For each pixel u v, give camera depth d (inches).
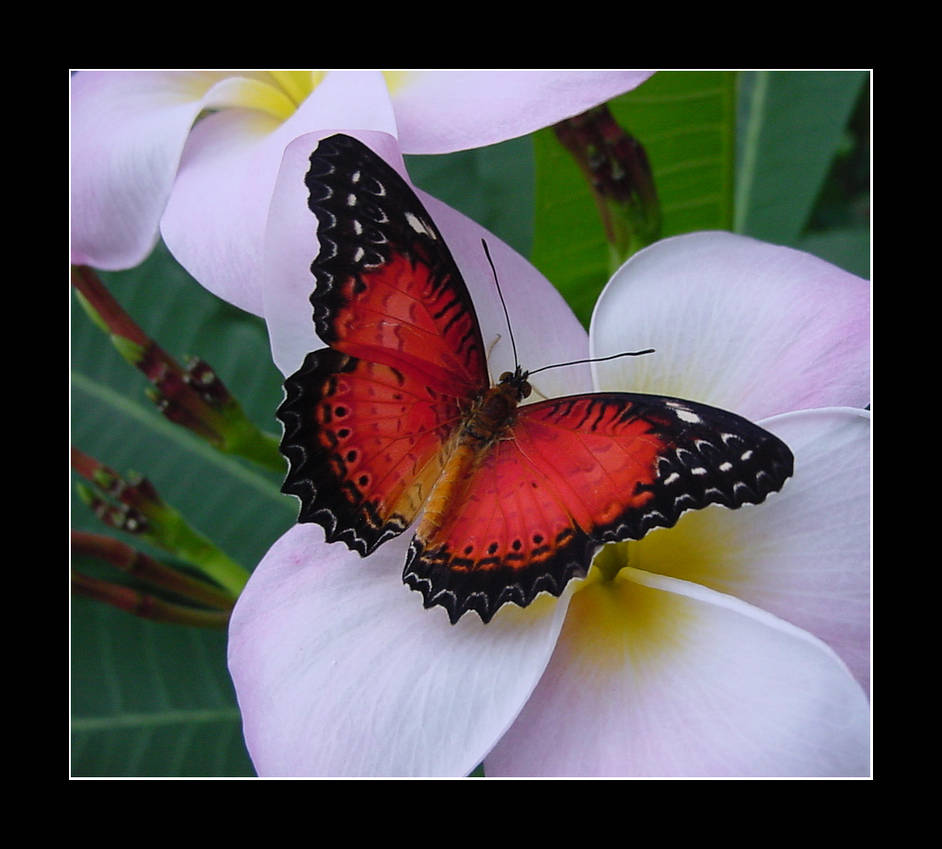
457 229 18.3
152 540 20.5
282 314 17.6
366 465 17.7
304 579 17.6
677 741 17.3
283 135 18.1
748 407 18.1
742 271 18.2
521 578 17.4
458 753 17.2
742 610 17.3
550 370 18.2
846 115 21.7
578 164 19.6
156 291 23.0
